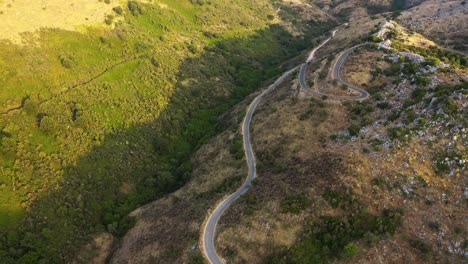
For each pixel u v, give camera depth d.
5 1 118.56
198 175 105.44
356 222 71.56
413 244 67.81
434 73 105.25
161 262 78.88
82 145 104.12
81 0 137.75
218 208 86.50
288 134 101.81
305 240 71.81
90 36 129.88
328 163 83.31
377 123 93.62
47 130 99.81
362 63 121.38
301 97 113.38
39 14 122.88
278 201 79.00
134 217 96.44
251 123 115.31
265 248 72.94
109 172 104.19
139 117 120.62
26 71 107.31
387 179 76.94
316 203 75.50
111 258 87.81
